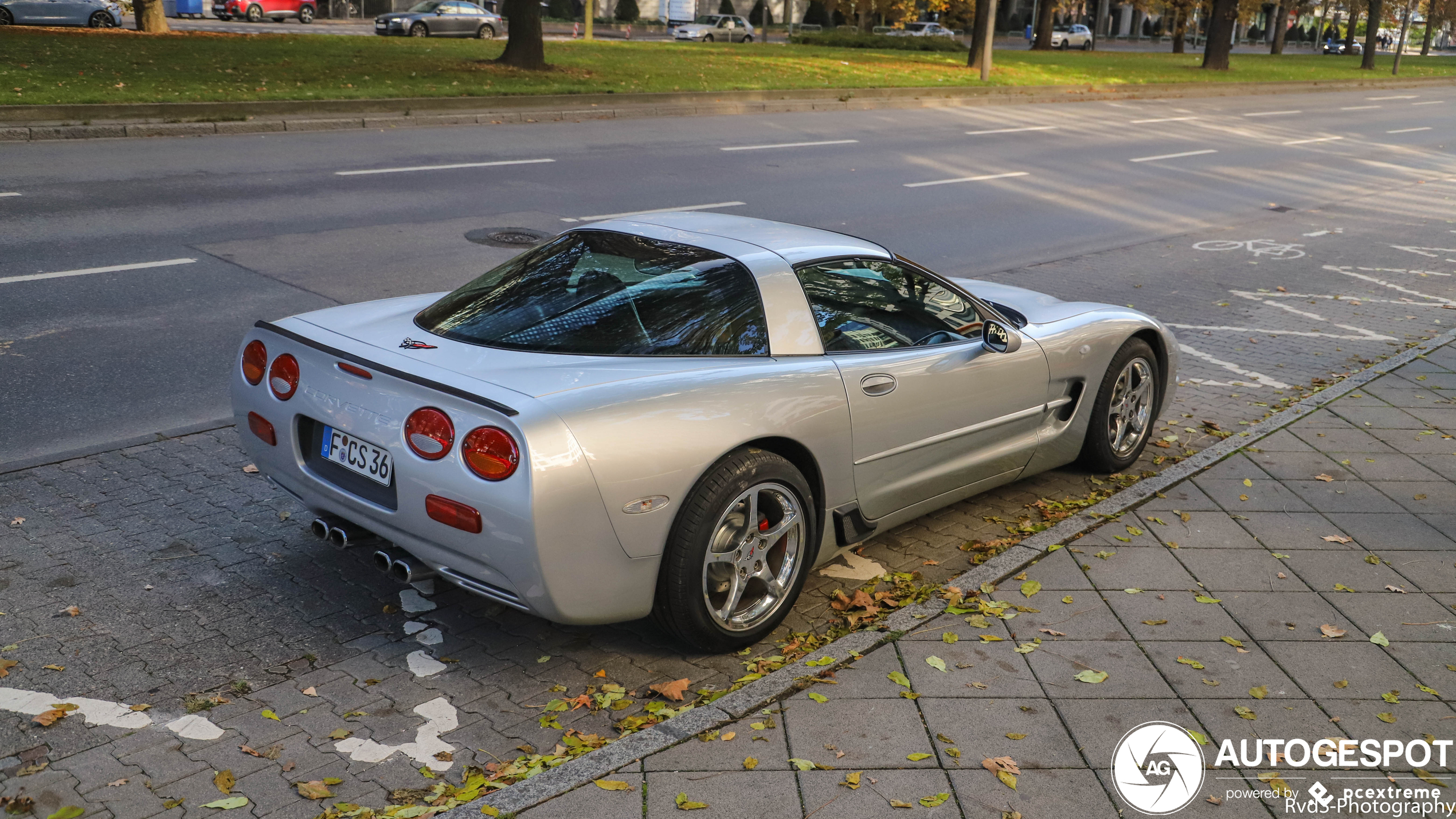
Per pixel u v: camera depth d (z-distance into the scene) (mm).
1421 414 6668
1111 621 4031
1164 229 13781
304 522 4656
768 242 4195
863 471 4156
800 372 3846
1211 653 3836
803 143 18453
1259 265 11820
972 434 4645
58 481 4871
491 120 18250
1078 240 12695
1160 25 93625
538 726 3348
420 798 2957
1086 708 3453
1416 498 5367
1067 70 37906
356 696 3439
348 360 3582
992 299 5555
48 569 4102
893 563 4629
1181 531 4883
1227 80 39406
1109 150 20875
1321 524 5016
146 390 6090
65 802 2855
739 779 2998
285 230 10102
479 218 11172
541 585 3260
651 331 3699
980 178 16484
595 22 60031
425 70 21875
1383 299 10383
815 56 35750
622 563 3385
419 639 3807
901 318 4406
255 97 17031
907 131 21219
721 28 52969
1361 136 27094
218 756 3094
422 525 3383
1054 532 4766
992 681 3580
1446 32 87000
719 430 3508
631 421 3336
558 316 3770
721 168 15320
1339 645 3934
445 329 3836
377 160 14000
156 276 8297
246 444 4047
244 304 7777
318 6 48656
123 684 3410
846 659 3646
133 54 21031
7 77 16562
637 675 3664
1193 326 9031
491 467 3180
